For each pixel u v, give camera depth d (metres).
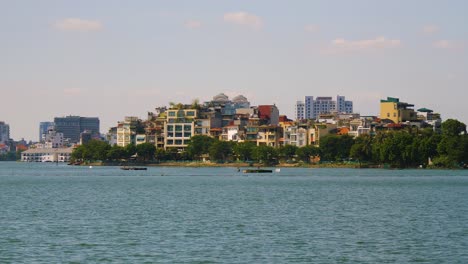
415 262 153.75
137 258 157.38
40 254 162.00
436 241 180.00
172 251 165.88
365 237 187.50
